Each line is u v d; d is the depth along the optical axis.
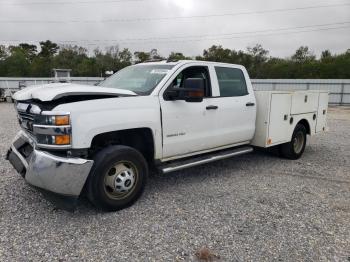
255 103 6.33
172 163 5.07
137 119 4.37
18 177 5.50
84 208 4.38
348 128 13.41
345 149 8.74
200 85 4.53
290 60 73.06
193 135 5.18
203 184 5.47
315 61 68.75
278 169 6.53
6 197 4.65
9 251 3.32
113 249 3.41
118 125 4.17
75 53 74.19
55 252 3.33
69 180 3.80
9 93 28.09
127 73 5.55
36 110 3.93
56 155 3.89
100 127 4.00
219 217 4.20
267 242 3.62
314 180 5.87
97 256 3.28
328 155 7.95
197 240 3.62
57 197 3.90
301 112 7.27
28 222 3.94
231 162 6.98
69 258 3.24
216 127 5.55
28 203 4.47
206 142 5.43
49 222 3.96
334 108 27.94
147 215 4.21
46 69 70.38
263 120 6.37
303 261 3.28
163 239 3.63
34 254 3.29
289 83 34.72
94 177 4.03
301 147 7.50
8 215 4.11
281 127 6.73
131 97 4.40
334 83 32.78
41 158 3.84
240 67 6.22
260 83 35.78
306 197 4.99
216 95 5.58
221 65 5.81
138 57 58.12
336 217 4.29
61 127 3.75
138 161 4.41
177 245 3.52
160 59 5.77
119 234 3.72
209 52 72.38
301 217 4.27
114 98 4.22
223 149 6.04
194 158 5.42
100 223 3.96
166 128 4.77
